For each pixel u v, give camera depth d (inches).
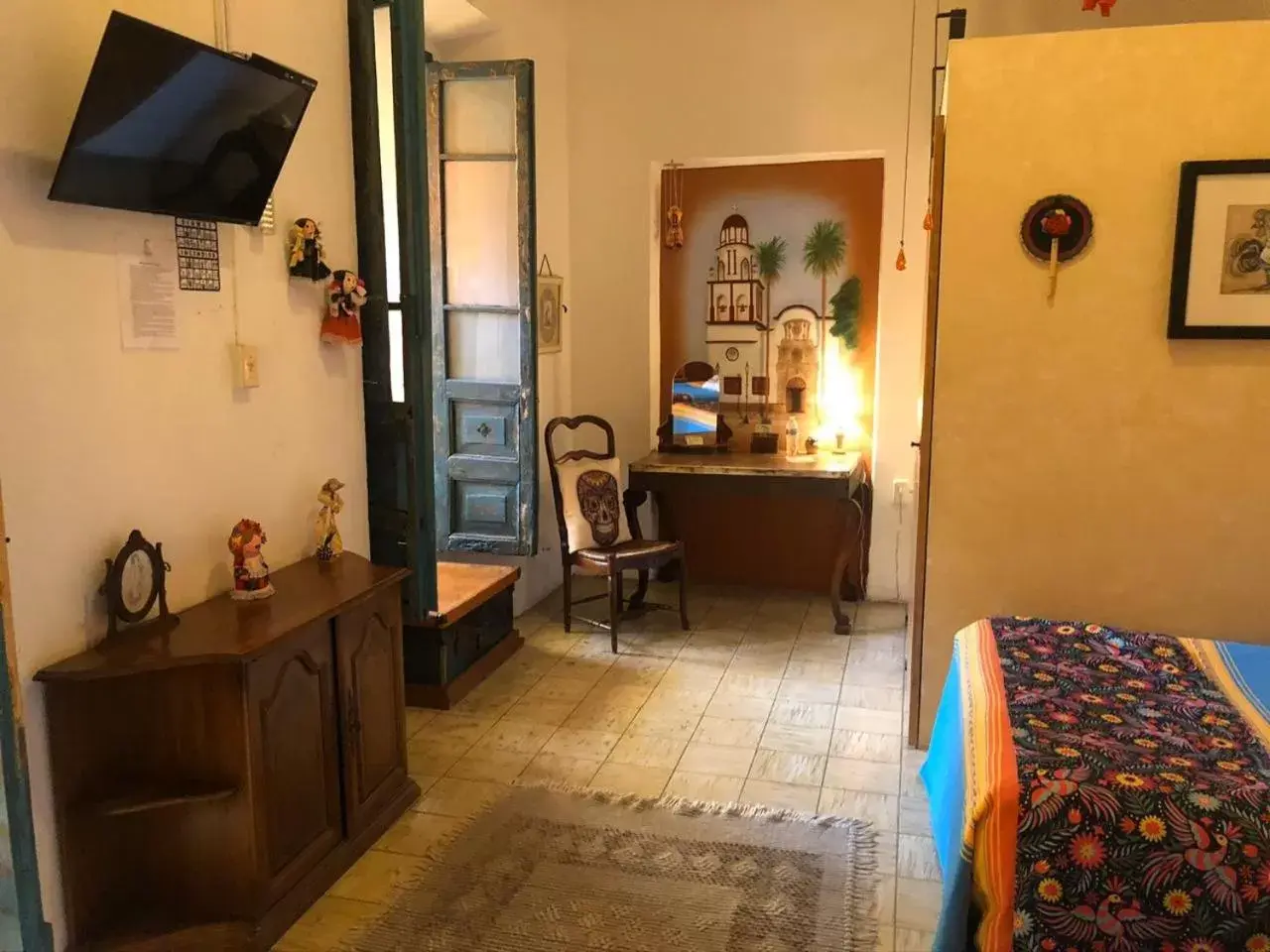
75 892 84.2
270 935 89.9
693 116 193.2
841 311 195.2
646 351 202.4
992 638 109.1
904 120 182.7
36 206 79.0
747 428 203.5
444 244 167.3
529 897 97.8
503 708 143.9
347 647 103.0
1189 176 108.9
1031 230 114.6
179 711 87.2
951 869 82.6
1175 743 84.1
